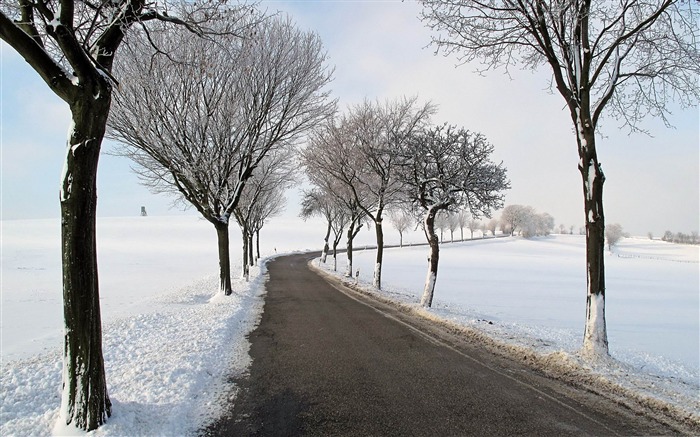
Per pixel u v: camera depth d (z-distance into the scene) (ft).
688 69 23.57
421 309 38.60
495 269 114.62
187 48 36.40
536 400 16.40
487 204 41.04
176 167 42.11
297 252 203.62
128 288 62.64
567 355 21.09
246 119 44.60
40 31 17.37
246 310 40.27
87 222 12.94
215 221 47.32
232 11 18.02
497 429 13.69
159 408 14.65
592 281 21.53
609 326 39.73
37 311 42.06
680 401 15.74
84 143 12.66
